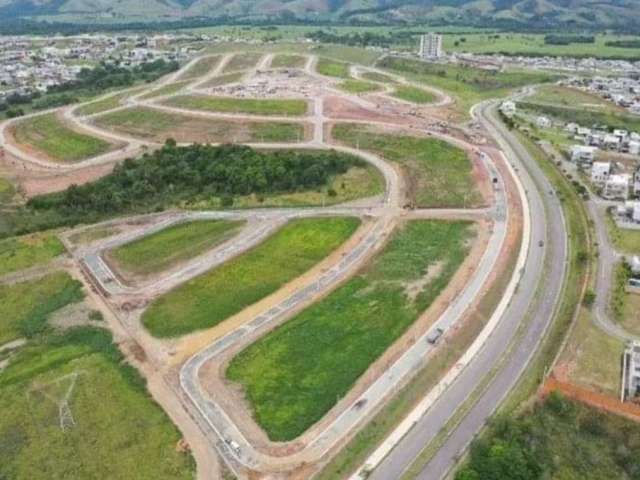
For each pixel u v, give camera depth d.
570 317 122.56
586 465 90.44
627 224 164.75
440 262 140.38
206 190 187.12
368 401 98.19
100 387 104.56
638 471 89.62
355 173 197.62
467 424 94.12
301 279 135.62
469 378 104.56
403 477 84.81
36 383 106.56
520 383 103.44
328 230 158.25
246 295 129.75
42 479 87.12
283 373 105.44
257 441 91.19
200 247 151.75
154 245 153.88
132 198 180.50
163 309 125.81
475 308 122.44
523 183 191.38
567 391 100.94
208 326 119.50
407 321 118.69
